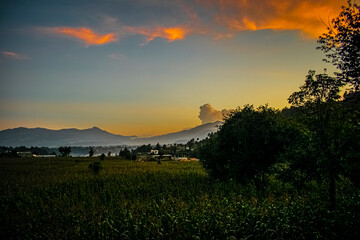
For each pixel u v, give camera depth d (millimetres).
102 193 25062
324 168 15156
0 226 14656
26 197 23469
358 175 14141
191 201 19406
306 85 15844
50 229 13742
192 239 11516
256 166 22859
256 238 11438
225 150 27375
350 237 10961
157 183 30781
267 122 23578
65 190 28312
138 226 12578
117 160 109062
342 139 14570
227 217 12922
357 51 13039
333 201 14961
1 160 102812
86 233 12352
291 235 11508
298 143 16531
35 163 86188
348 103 14867
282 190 22375
